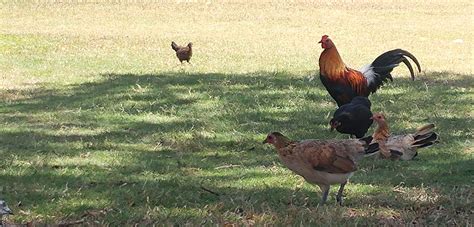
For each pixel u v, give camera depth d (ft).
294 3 103.09
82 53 59.77
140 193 24.16
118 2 99.30
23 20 82.43
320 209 22.48
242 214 22.36
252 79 46.83
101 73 49.78
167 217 21.84
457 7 100.48
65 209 22.62
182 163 28.09
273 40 71.41
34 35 69.82
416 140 25.85
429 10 97.35
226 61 56.65
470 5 102.63
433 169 27.37
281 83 45.37
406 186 25.48
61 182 25.39
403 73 50.96
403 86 44.68
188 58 54.75
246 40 71.20
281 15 91.61
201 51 62.54
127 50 62.34
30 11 89.51
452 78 48.88
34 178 25.76
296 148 22.39
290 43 69.41
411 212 22.75
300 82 45.75
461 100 40.57
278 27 81.51
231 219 21.77
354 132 30.09
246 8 97.30
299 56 60.23
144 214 22.09
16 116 36.29
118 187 24.95
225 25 82.58
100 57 57.72
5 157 28.37
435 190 24.81
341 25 83.76
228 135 32.45
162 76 48.29
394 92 42.70
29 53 59.11
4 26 77.00
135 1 100.73
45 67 52.29
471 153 29.66
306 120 35.37
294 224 21.21
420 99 40.70
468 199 23.76
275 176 26.53
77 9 92.48
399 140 25.93
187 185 25.27
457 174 26.94
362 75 34.99
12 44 63.62
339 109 30.32
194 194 24.26
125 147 30.48
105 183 25.41
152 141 31.48
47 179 25.70
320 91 42.70
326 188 22.98
